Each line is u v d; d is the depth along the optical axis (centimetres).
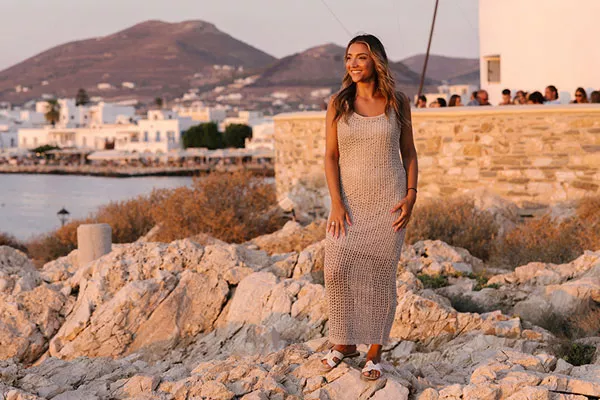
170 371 741
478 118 1984
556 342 908
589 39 2295
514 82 2494
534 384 607
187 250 1139
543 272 1196
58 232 2733
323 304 1008
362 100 604
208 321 1052
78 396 671
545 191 1938
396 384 617
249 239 2178
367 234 599
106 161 16088
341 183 609
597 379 629
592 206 1808
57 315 1087
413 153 614
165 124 16925
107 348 1020
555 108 1919
